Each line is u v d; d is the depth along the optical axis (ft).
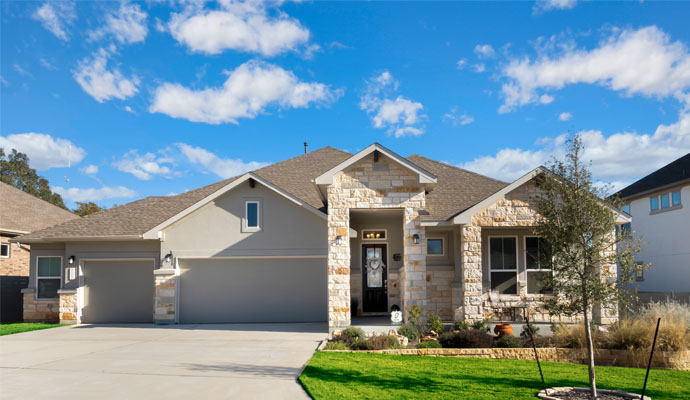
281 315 62.44
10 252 81.66
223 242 63.00
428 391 29.99
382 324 55.42
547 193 31.81
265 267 63.16
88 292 66.28
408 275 53.93
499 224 52.95
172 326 60.13
